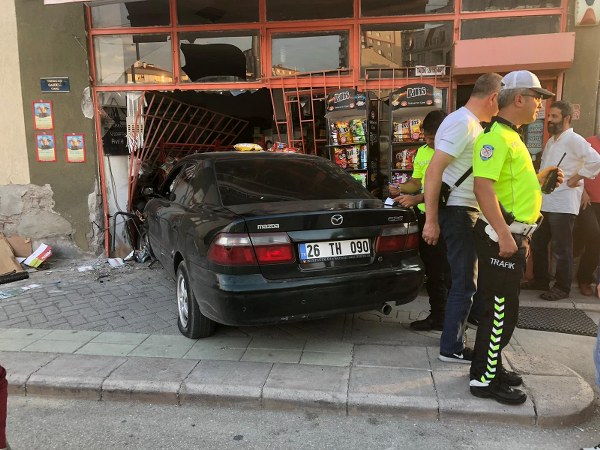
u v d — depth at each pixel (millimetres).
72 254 6570
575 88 5367
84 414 3062
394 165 5578
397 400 2973
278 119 6250
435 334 3998
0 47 6211
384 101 5938
